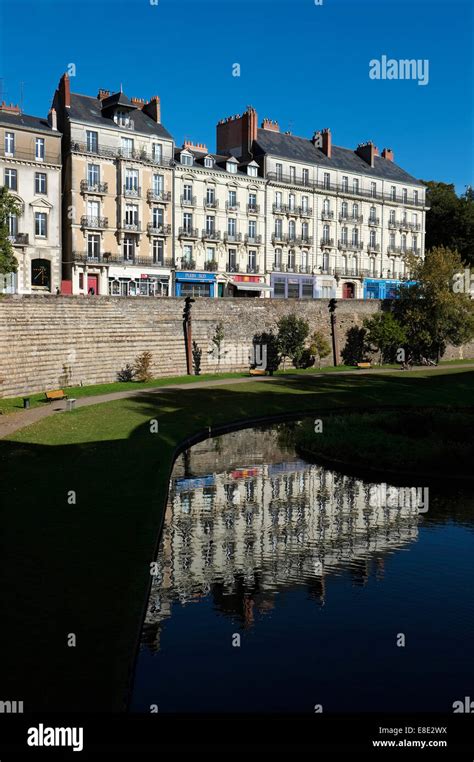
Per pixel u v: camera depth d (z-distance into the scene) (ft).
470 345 262.88
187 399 138.51
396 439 95.45
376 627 45.24
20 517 58.65
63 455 83.76
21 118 188.03
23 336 130.11
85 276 197.77
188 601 48.55
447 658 41.32
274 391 156.56
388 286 279.69
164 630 43.93
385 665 40.29
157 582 51.31
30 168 185.26
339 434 99.04
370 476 86.74
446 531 65.41
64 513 60.39
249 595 49.96
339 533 64.54
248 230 236.43
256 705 35.94
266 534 63.98
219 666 39.58
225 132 254.68
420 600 49.62
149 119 217.36
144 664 39.42
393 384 174.40
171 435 102.12
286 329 198.49
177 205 217.15
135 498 66.18
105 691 33.01
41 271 191.42
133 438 97.09
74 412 114.42
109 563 49.06
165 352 175.73
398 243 287.07
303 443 100.32
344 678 38.78
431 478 85.92
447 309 217.36
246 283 234.38
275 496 76.74
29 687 33.14
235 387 160.25
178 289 219.00
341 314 222.89
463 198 316.19
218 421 117.60
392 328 217.36
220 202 227.81
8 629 38.55
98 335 154.71
